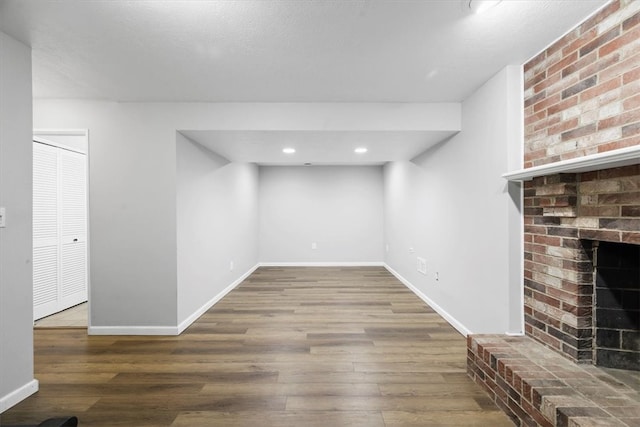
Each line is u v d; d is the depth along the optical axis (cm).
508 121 223
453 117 294
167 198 297
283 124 295
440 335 292
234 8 158
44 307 349
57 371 229
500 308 232
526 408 160
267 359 246
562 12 166
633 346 171
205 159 369
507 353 192
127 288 298
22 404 190
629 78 151
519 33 184
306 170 651
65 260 377
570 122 183
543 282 203
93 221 297
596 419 131
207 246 375
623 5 153
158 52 204
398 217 529
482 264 255
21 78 193
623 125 154
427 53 206
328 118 295
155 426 171
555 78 193
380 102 295
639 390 153
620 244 173
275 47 198
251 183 586
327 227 653
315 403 190
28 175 198
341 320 335
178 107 295
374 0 153
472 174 271
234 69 228
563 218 188
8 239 187
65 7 158
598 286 176
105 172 296
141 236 297
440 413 180
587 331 178
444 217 333
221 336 293
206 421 175
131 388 207
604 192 163
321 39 188
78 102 294
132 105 296
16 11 161
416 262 433
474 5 157
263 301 406
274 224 653
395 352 257
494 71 232
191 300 330
